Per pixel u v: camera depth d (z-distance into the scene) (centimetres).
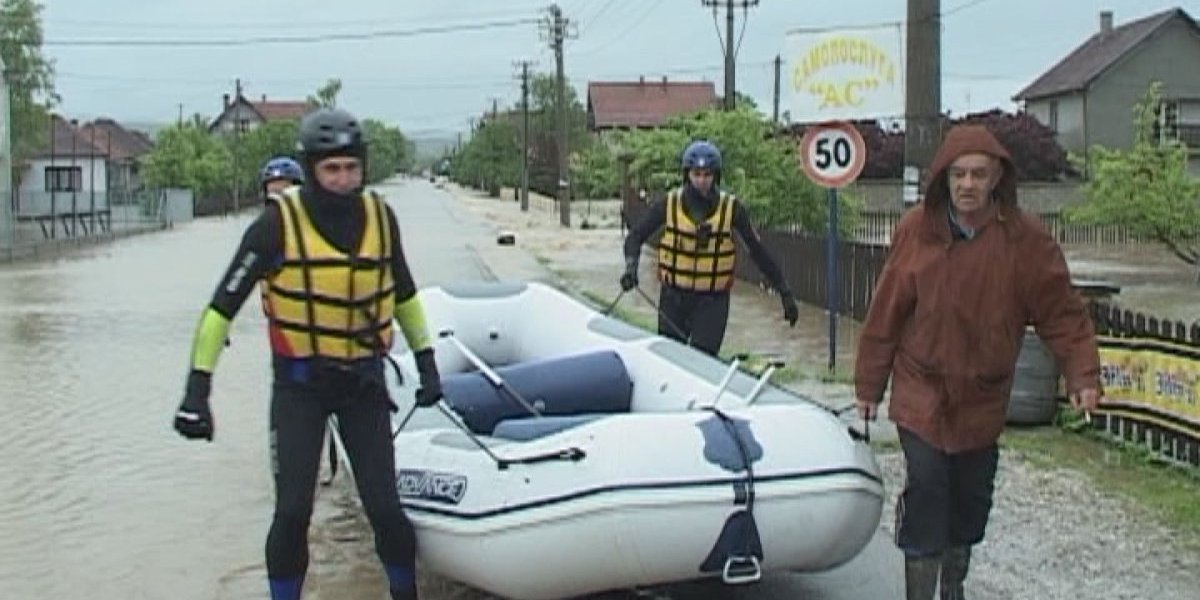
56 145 7806
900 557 731
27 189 7494
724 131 2259
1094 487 866
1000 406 561
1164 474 898
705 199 935
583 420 641
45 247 4194
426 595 661
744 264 2409
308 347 551
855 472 594
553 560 572
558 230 4831
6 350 1683
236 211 8262
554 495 571
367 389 560
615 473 568
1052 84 6756
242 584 706
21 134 6925
